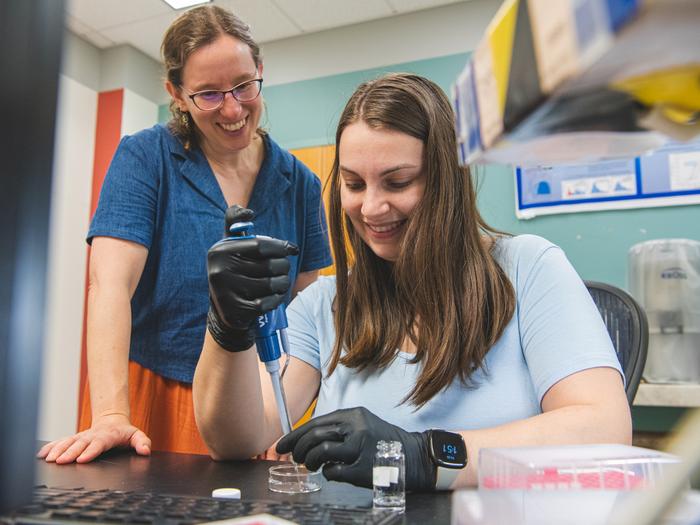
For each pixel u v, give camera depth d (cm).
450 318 77
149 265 123
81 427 120
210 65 113
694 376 193
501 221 249
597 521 29
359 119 77
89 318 107
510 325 80
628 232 231
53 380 288
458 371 77
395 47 276
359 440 54
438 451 54
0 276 23
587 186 236
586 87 22
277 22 281
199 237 124
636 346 93
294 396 89
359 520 38
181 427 118
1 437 23
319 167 282
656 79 21
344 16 277
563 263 82
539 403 74
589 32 19
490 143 27
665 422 212
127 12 280
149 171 121
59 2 26
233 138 123
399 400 80
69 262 300
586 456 34
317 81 288
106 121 314
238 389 73
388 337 84
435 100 78
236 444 75
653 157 228
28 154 24
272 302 62
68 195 299
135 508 40
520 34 24
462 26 266
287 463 69
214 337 70
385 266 87
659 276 199
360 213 81
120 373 100
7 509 23
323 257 149
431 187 78
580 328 72
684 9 17
